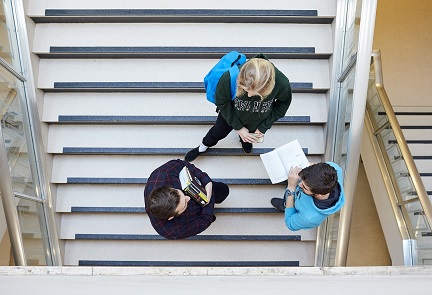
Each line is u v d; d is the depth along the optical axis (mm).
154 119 3752
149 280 1608
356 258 5168
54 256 3812
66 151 3791
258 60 2422
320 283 1556
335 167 2797
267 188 3887
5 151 2924
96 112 3781
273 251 3967
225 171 3832
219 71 2756
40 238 3607
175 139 3828
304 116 3756
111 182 3824
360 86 2873
